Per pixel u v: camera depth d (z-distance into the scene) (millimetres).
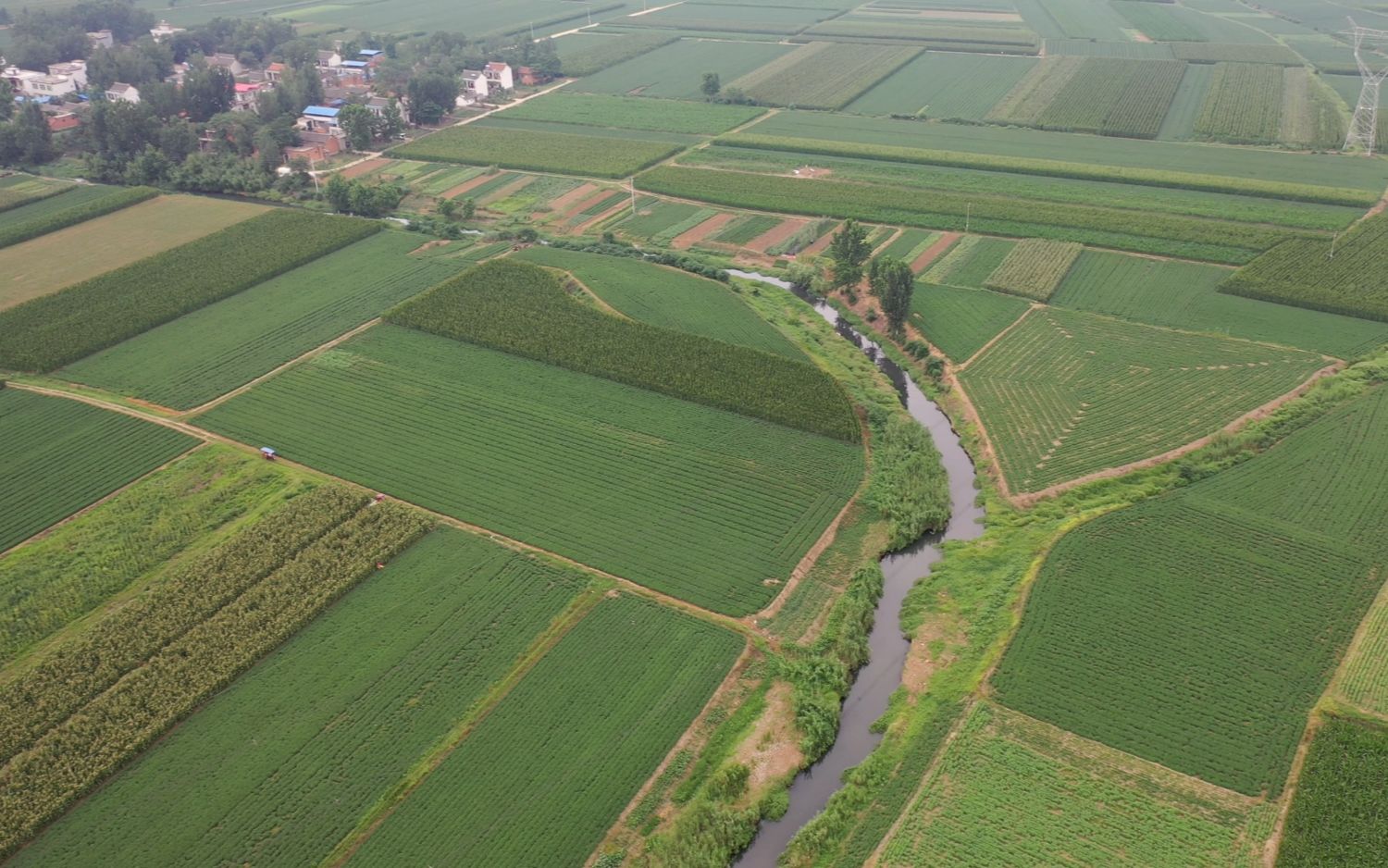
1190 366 115250
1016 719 72500
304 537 90625
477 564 88438
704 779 69250
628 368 117250
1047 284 135250
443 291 136625
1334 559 85188
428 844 64750
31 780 68750
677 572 87562
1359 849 61969
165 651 78750
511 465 102125
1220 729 70625
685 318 131125
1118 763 68625
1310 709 71812
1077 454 101625
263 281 144000
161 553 90250
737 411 109875
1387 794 65188
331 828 65812
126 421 110438
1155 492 95312
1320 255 137875
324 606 83750
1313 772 66875
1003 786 67625
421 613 83250
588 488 98375
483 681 76625
